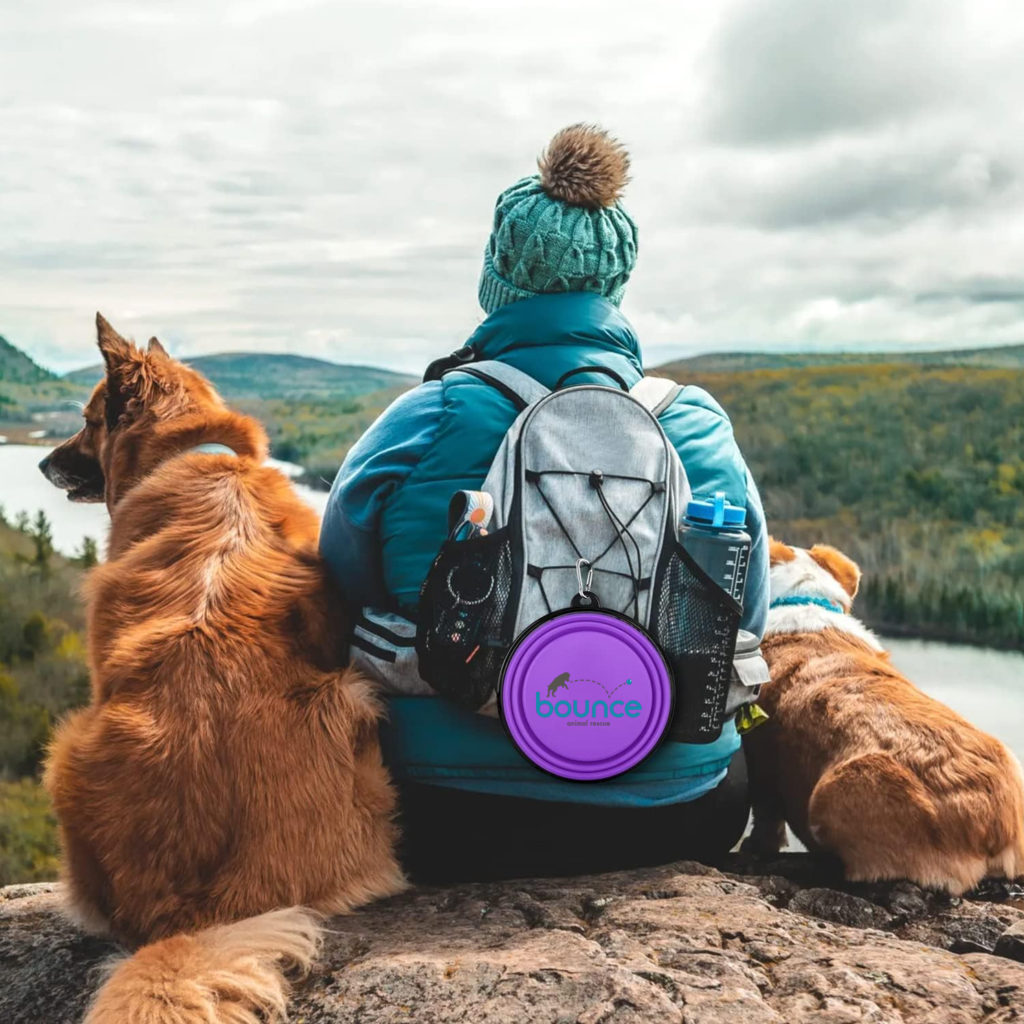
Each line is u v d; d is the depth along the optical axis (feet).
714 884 9.46
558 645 8.30
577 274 10.05
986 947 9.09
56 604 196.75
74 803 9.02
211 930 8.43
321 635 9.64
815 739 11.64
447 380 9.52
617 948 8.09
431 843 9.54
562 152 9.99
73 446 15.65
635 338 10.25
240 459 11.29
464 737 8.98
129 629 9.68
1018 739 166.50
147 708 8.98
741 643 9.51
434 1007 7.42
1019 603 254.27
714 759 9.50
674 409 9.62
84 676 147.74
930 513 288.71
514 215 10.04
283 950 8.25
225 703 8.91
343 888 9.09
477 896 9.34
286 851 8.84
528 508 8.48
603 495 8.47
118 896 8.96
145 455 12.45
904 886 10.16
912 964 7.93
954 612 260.83
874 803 10.33
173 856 8.80
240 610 9.42
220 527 10.26
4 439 443.32
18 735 141.38
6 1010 8.79
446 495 9.07
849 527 278.05
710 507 8.70
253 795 8.79
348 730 9.04
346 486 9.40
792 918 8.85
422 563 9.12
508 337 9.93
